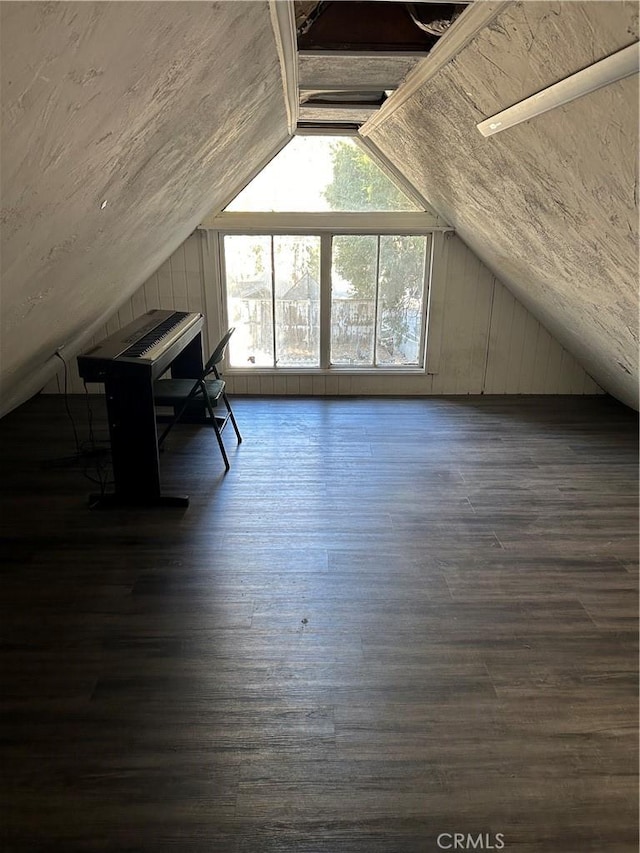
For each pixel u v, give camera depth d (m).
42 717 1.88
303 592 2.52
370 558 2.76
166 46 1.13
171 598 2.46
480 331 5.00
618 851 1.52
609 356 4.02
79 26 0.82
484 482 3.53
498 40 1.63
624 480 3.56
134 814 1.60
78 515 3.12
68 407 4.75
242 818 1.59
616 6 1.18
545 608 2.42
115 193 1.79
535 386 5.14
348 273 4.86
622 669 2.11
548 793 1.67
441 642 2.23
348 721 1.89
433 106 2.54
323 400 5.01
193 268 4.77
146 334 3.44
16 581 2.56
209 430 4.34
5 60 0.74
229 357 5.07
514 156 2.31
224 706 1.94
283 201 4.61
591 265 2.72
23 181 1.12
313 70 2.40
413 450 4.00
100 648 2.18
